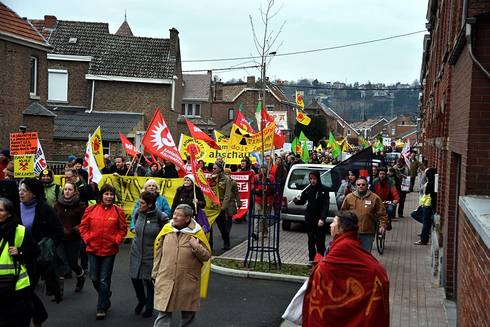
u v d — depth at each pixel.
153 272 7.09
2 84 24.33
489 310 4.16
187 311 6.96
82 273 9.69
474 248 5.26
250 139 17.98
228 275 11.30
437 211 14.84
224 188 13.77
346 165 12.80
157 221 8.24
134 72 38.72
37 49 26.81
